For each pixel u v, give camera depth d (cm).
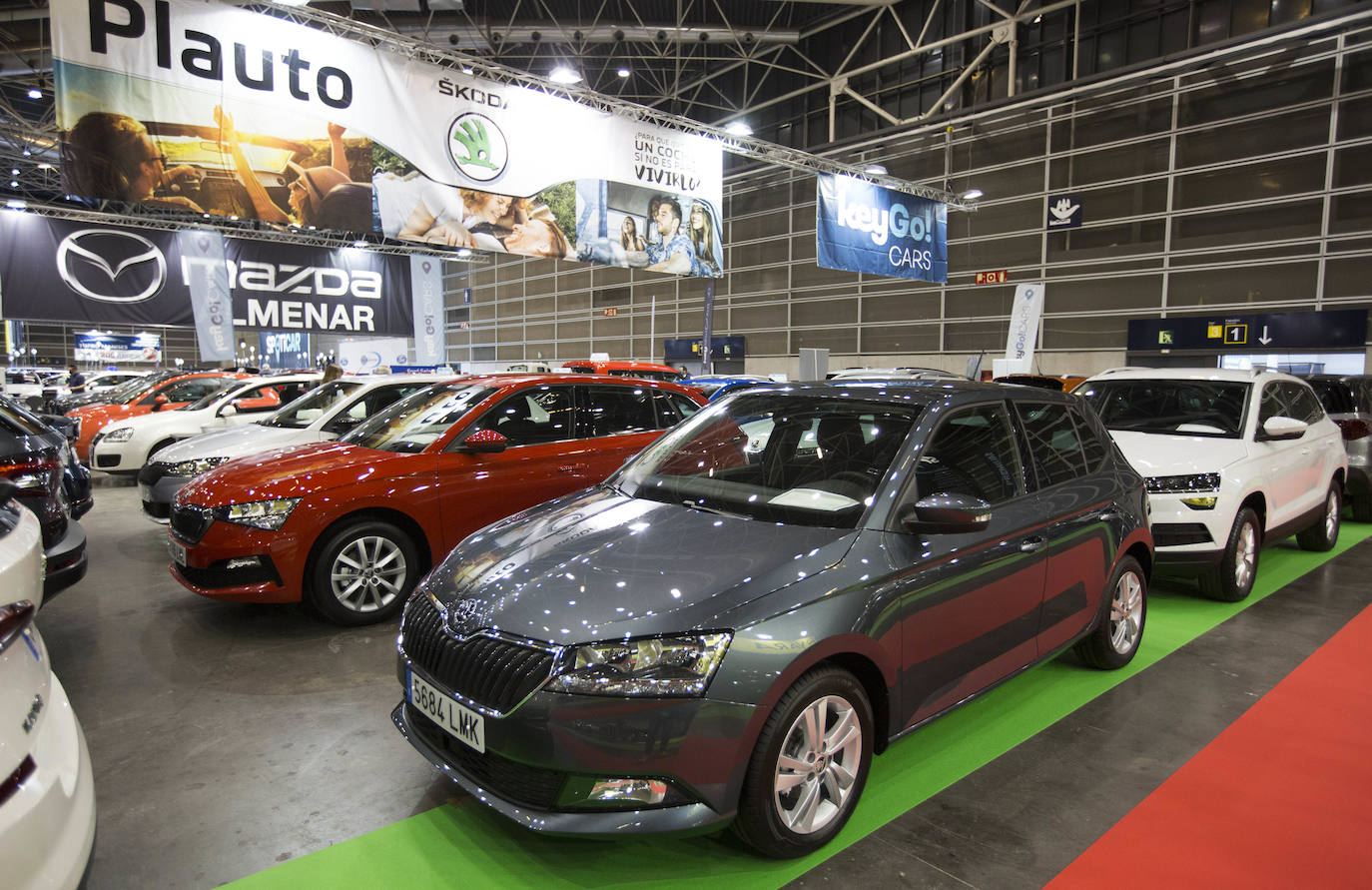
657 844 246
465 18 2208
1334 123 1606
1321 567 599
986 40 2208
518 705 210
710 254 1172
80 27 642
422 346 2195
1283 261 1678
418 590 270
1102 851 241
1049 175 2056
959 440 298
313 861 236
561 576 239
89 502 571
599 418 530
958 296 2241
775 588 226
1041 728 327
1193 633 448
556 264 3566
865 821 257
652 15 2338
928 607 259
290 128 756
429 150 859
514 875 230
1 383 2409
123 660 399
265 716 337
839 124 2602
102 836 247
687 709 205
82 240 1764
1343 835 250
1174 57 1805
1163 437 531
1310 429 606
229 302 1905
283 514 412
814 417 312
